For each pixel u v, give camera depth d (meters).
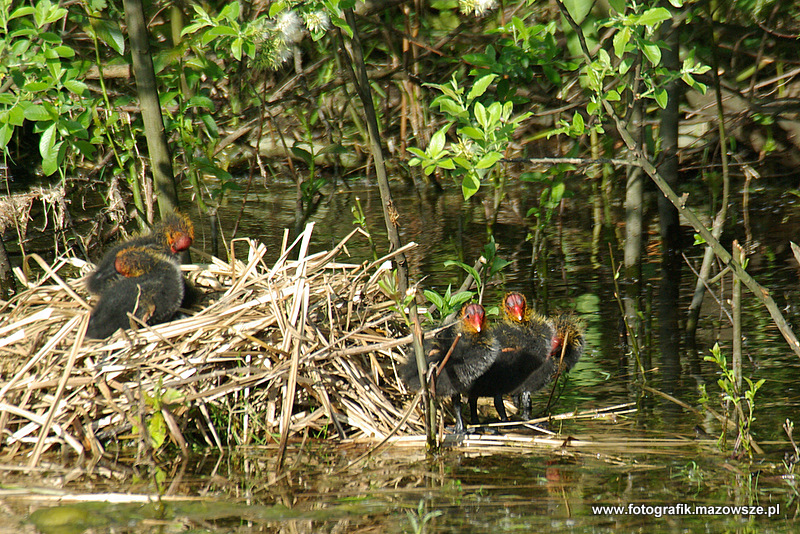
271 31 11.11
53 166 11.81
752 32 19.97
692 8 15.15
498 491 7.89
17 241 18.19
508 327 10.12
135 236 12.26
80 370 9.40
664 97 9.83
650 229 19.52
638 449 8.99
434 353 9.57
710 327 13.47
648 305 14.73
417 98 24.19
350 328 10.64
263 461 8.76
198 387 9.61
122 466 8.55
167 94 13.56
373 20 20.14
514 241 18.75
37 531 7.00
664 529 7.03
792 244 9.42
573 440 9.34
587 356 12.46
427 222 20.31
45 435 8.66
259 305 10.16
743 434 8.83
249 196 23.33
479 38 20.14
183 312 10.98
